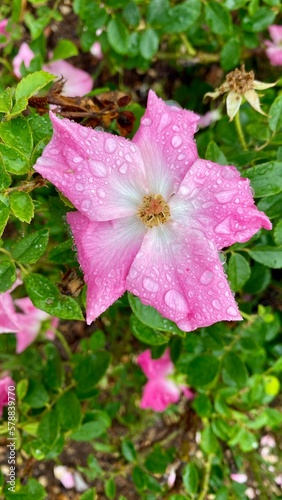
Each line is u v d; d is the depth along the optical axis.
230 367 0.19
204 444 0.21
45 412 0.19
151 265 0.12
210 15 0.19
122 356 0.26
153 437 0.27
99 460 0.28
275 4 0.19
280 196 0.15
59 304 0.13
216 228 0.12
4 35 0.22
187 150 0.13
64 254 0.14
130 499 0.28
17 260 0.13
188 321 0.12
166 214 0.13
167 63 0.28
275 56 0.23
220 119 0.20
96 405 0.24
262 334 0.20
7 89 0.12
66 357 0.28
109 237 0.13
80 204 0.12
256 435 0.26
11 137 0.12
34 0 0.18
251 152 0.16
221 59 0.21
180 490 0.24
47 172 0.11
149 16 0.19
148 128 0.13
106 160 0.12
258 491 0.28
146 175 0.13
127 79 0.28
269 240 0.17
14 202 0.12
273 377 0.21
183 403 0.27
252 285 0.20
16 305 0.20
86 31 0.20
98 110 0.15
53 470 0.28
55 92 0.14
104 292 0.12
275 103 0.16
